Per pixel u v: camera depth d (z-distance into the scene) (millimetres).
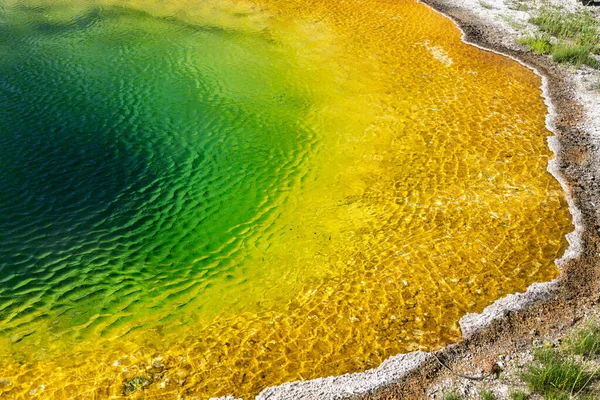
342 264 9977
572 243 10102
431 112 14258
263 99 15117
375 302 9125
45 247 10547
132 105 14812
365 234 10625
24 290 9656
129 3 20938
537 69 16188
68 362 8312
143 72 16344
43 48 17562
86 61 16859
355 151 13016
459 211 11008
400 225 10773
